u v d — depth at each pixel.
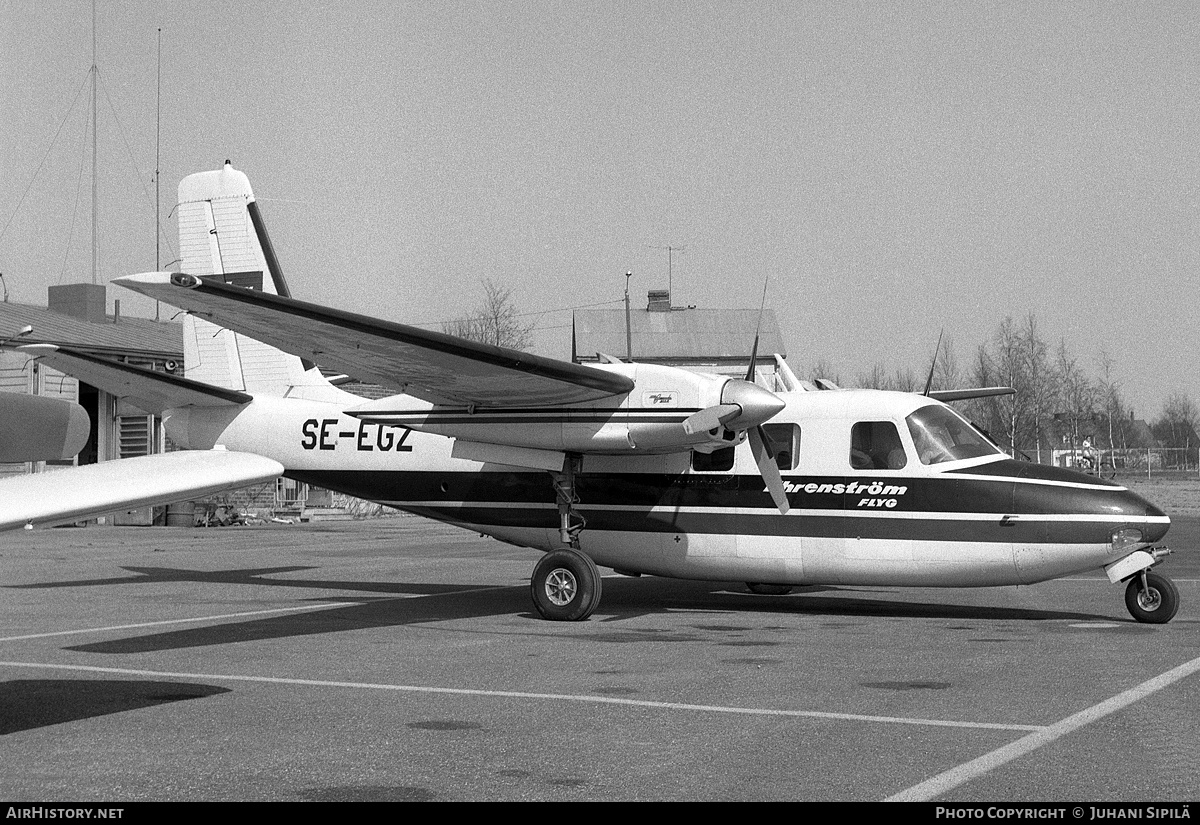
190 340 15.62
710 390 11.86
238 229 15.99
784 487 12.31
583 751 6.49
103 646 10.37
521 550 23.20
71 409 4.66
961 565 11.77
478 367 11.30
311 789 5.75
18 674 9.01
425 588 15.57
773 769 6.08
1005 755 6.29
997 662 9.36
